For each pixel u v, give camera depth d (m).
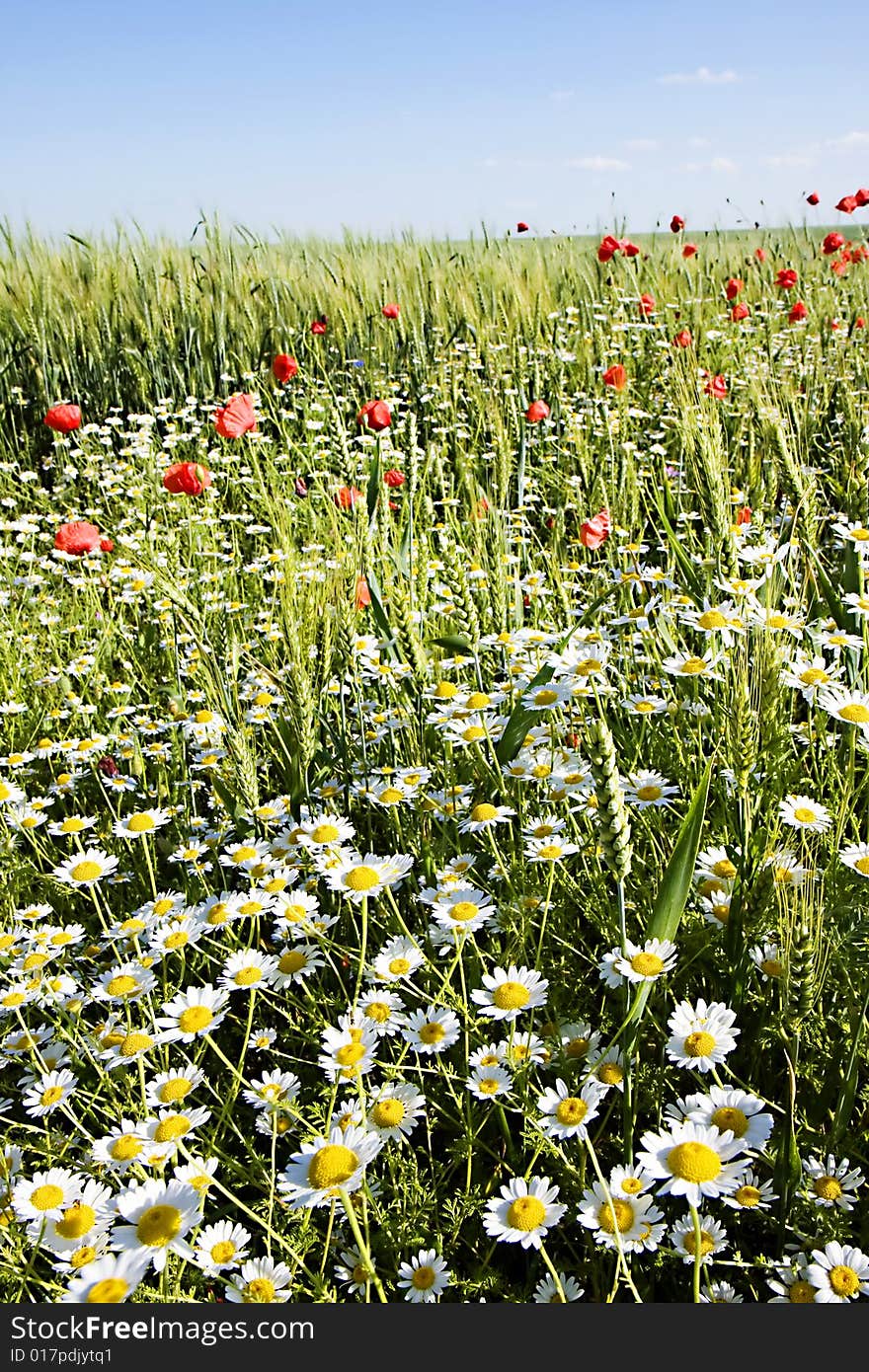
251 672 3.70
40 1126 2.27
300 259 10.12
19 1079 2.31
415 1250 1.83
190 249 9.62
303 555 4.72
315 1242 1.82
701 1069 1.66
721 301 9.80
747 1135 1.53
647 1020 2.13
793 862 2.04
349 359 8.70
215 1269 1.65
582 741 2.54
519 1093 1.93
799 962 1.81
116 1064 2.00
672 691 3.05
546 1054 1.93
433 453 4.85
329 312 9.10
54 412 5.48
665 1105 2.02
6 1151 1.90
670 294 9.90
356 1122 1.74
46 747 3.49
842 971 2.10
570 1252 1.89
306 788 2.96
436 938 2.39
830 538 4.18
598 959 2.37
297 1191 1.68
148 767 3.63
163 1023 2.01
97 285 9.27
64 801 3.54
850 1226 1.73
